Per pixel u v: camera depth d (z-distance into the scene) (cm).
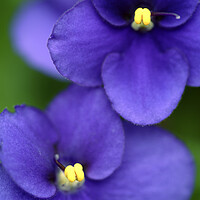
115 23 18
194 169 19
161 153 19
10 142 17
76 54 18
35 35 22
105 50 18
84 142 18
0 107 22
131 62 18
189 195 19
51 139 19
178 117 22
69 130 19
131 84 18
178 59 18
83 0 18
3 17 23
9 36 22
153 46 18
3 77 22
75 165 18
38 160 18
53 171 19
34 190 18
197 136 22
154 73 18
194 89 22
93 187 19
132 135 19
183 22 18
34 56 22
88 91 18
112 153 18
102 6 18
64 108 19
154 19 19
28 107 18
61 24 17
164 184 19
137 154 19
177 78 18
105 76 18
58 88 22
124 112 18
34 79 22
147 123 18
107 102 18
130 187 19
